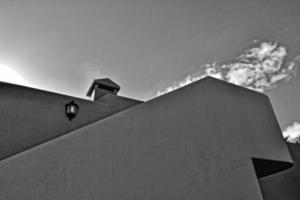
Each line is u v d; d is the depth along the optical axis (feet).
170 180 12.00
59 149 9.88
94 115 29.07
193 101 16.47
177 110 15.15
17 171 8.64
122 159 11.18
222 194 13.32
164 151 12.81
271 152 17.53
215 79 19.29
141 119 13.17
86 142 10.68
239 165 15.19
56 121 25.44
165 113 14.43
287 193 28.40
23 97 25.91
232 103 18.60
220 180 13.76
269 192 27.63
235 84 20.30
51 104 27.04
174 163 12.73
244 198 13.91
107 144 11.19
